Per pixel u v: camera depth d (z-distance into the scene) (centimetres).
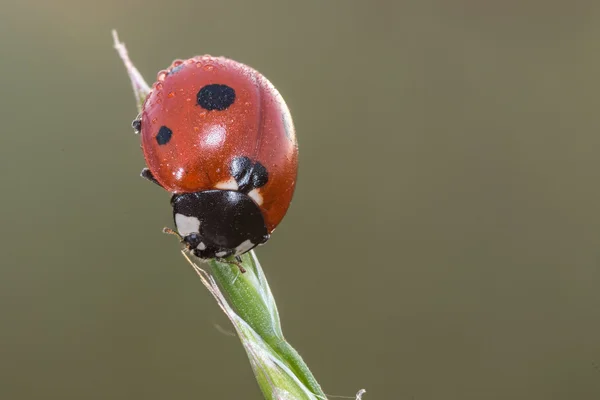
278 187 8
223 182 8
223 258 8
